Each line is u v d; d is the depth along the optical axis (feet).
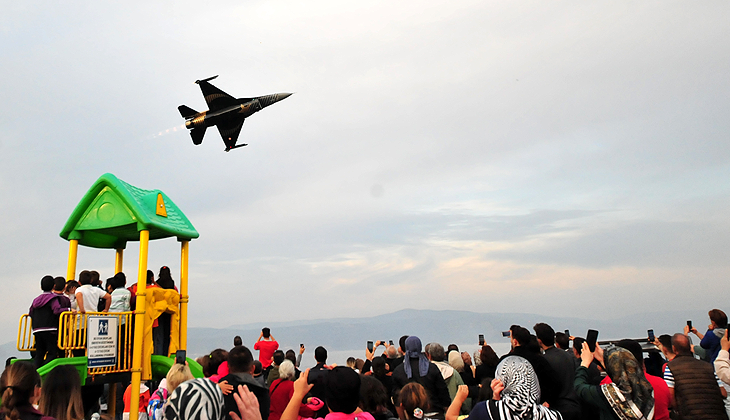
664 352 23.93
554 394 17.58
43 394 14.25
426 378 23.56
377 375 29.76
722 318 27.63
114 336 32.22
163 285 37.01
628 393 16.35
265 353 40.60
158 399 21.20
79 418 14.44
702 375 20.79
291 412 13.53
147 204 36.58
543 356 18.63
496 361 27.25
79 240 38.55
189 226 39.96
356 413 14.53
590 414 19.79
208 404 12.28
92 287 32.91
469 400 26.58
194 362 36.70
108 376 31.50
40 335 31.45
